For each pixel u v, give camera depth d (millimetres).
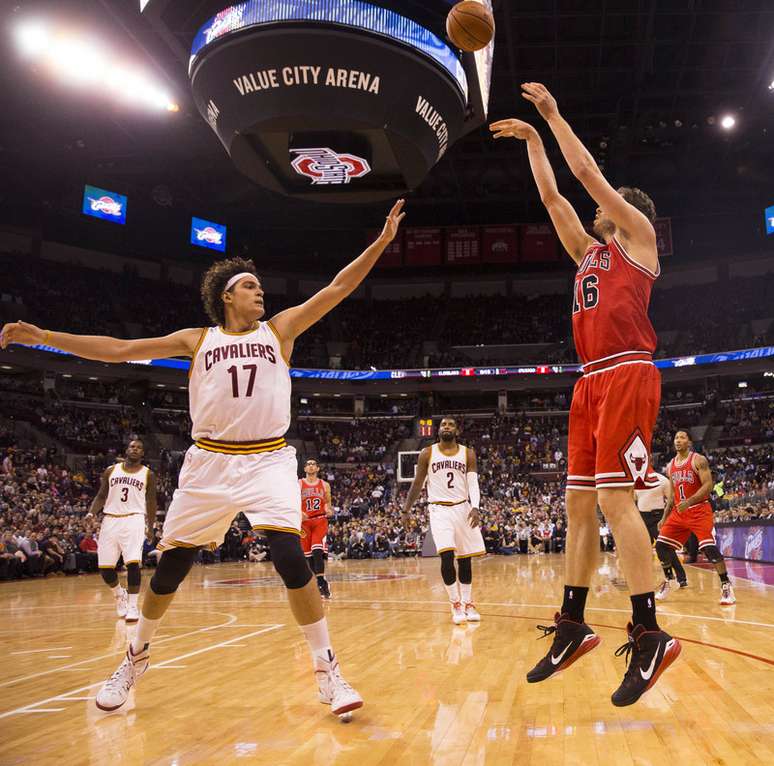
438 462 6750
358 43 11906
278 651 5086
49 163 31844
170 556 3221
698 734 2652
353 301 41812
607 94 26641
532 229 38250
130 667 3318
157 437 32344
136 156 31500
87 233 36062
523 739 2662
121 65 24344
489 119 28688
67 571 17766
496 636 5516
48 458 26344
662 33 23656
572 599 2938
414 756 2490
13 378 32094
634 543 2744
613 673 3898
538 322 39844
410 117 13016
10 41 23141
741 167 33156
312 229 40062
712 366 35062
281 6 11797
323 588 9516
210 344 3334
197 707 3357
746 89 26516
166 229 38281
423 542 24031
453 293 42156
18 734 2912
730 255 39000
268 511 3113
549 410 38094
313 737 2775
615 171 32562
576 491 3006
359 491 31469
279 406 3285
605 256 3064
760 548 15188
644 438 2822
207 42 12375
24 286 31828
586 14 22594
